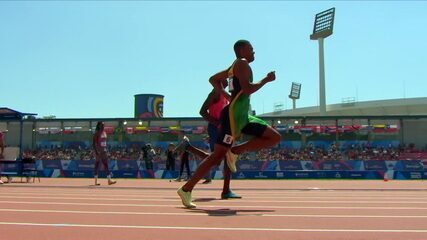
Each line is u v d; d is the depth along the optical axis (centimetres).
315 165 2811
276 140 684
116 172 2480
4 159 1664
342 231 446
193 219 526
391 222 510
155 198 841
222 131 642
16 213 576
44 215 557
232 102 643
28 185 1381
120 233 431
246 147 695
